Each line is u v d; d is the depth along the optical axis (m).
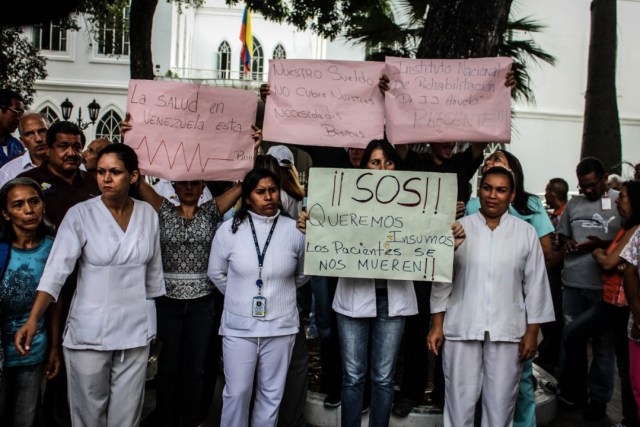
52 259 3.39
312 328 6.26
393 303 3.77
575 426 4.87
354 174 3.65
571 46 21.66
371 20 11.94
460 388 3.71
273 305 3.79
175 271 4.11
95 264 3.49
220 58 31.52
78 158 4.39
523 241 3.69
